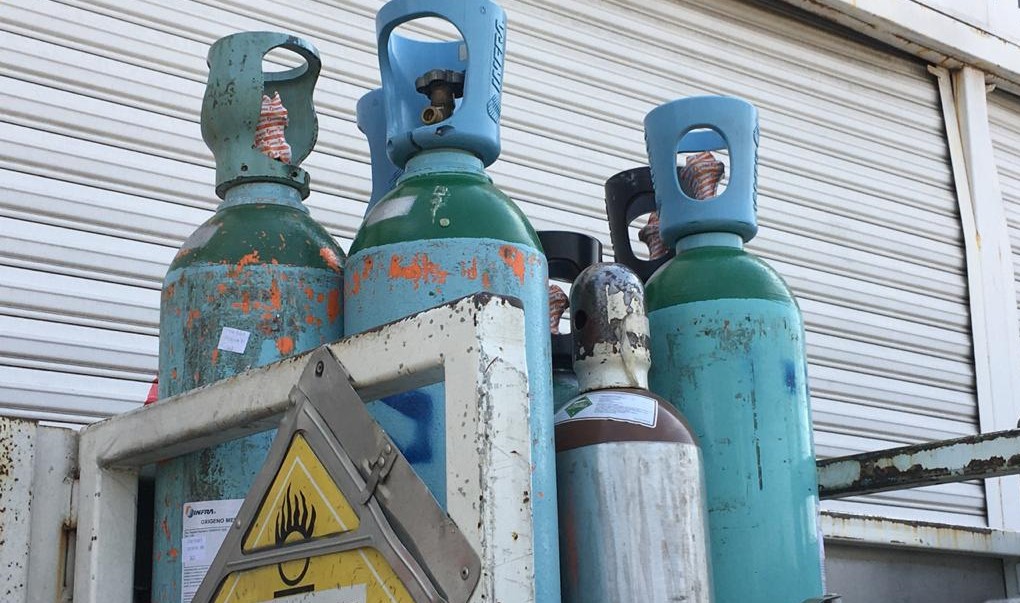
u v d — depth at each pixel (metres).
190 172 2.99
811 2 4.33
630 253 2.02
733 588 1.51
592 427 1.37
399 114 1.54
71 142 2.84
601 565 1.32
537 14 3.77
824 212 4.26
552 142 3.67
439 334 0.95
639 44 3.97
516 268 1.37
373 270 1.38
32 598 1.29
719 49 4.16
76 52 2.90
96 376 2.77
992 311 4.54
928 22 4.56
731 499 1.54
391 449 0.97
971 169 4.67
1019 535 2.41
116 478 1.33
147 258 2.89
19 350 2.68
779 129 4.24
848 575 2.22
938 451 1.82
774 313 1.62
